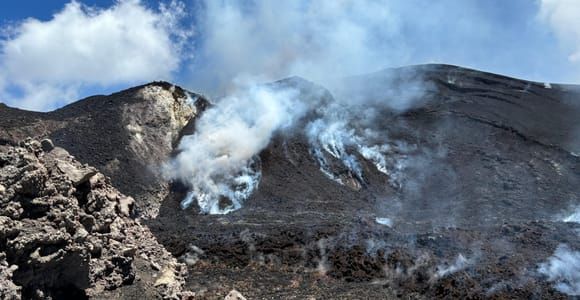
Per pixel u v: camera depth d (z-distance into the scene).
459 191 78.19
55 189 24.73
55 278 23.30
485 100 125.56
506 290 37.62
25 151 25.09
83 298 24.66
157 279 29.41
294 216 58.66
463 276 39.31
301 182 74.94
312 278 41.19
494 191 77.81
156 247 35.56
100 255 26.97
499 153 94.50
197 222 56.00
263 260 44.03
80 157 69.25
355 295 37.69
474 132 104.56
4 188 22.52
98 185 31.11
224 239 47.12
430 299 37.69
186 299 29.39
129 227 33.78
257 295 37.06
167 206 66.38
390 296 38.03
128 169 69.62
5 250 21.19
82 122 76.88
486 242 47.12
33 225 22.53
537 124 113.62
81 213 26.50
